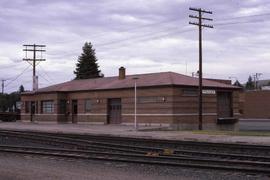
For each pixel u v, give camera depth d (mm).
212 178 15312
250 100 90125
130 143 30781
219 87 55594
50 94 64812
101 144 29016
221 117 56156
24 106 71062
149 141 30359
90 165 18688
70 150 24016
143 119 53250
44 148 25781
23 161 20234
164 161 19312
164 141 29875
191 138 34500
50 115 64875
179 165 17797
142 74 58938
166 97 50875
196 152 22625
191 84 52344
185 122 51406
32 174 16344
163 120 51031
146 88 53000
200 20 49594
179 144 28359
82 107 61625
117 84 57938
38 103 67375
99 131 43688
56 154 22047
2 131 40500
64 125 56844
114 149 25594
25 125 57281
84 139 33844
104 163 19250
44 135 36438
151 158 20641
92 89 59812
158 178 15281
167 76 54000
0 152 24188
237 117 57781
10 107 99250
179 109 50906
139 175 15945
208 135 37844
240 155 20922
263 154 23000
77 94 62562
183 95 51500
